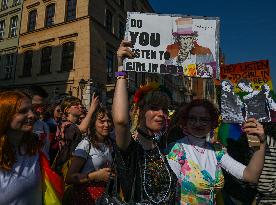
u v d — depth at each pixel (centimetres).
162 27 307
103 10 2078
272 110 301
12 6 2400
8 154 224
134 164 217
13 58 2334
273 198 353
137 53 300
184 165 256
